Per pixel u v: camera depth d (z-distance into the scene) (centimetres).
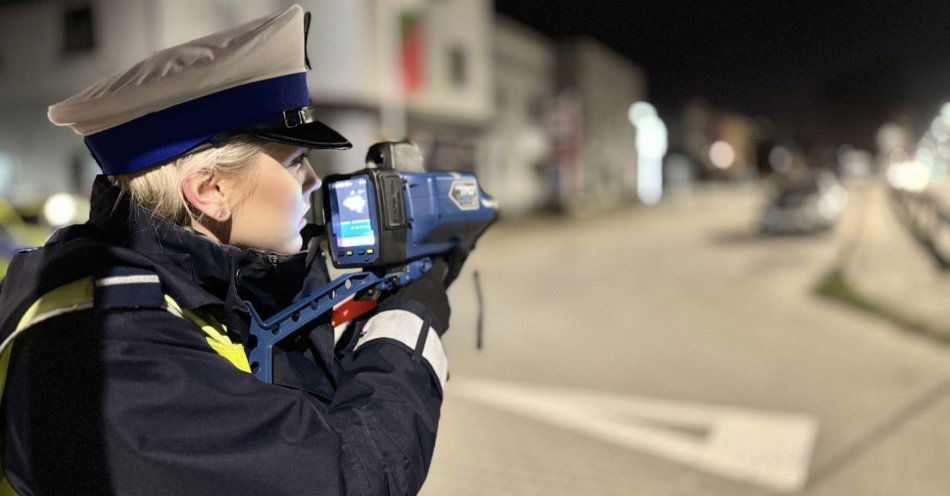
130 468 70
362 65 1686
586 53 3200
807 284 1078
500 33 2656
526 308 923
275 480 74
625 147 3753
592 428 457
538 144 2894
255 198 85
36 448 72
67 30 1559
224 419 74
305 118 85
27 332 75
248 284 92
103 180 84
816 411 485
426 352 93
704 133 5372
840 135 6662
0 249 609
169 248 82
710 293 1014
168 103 78
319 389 94
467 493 362
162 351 75
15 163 1669
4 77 1650
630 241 1881
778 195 1811
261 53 80
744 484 371
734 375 578
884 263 1231
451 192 111
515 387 553
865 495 356
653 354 655
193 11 1466
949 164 3719
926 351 640
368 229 97
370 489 78
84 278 76
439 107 2155
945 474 378
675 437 442
